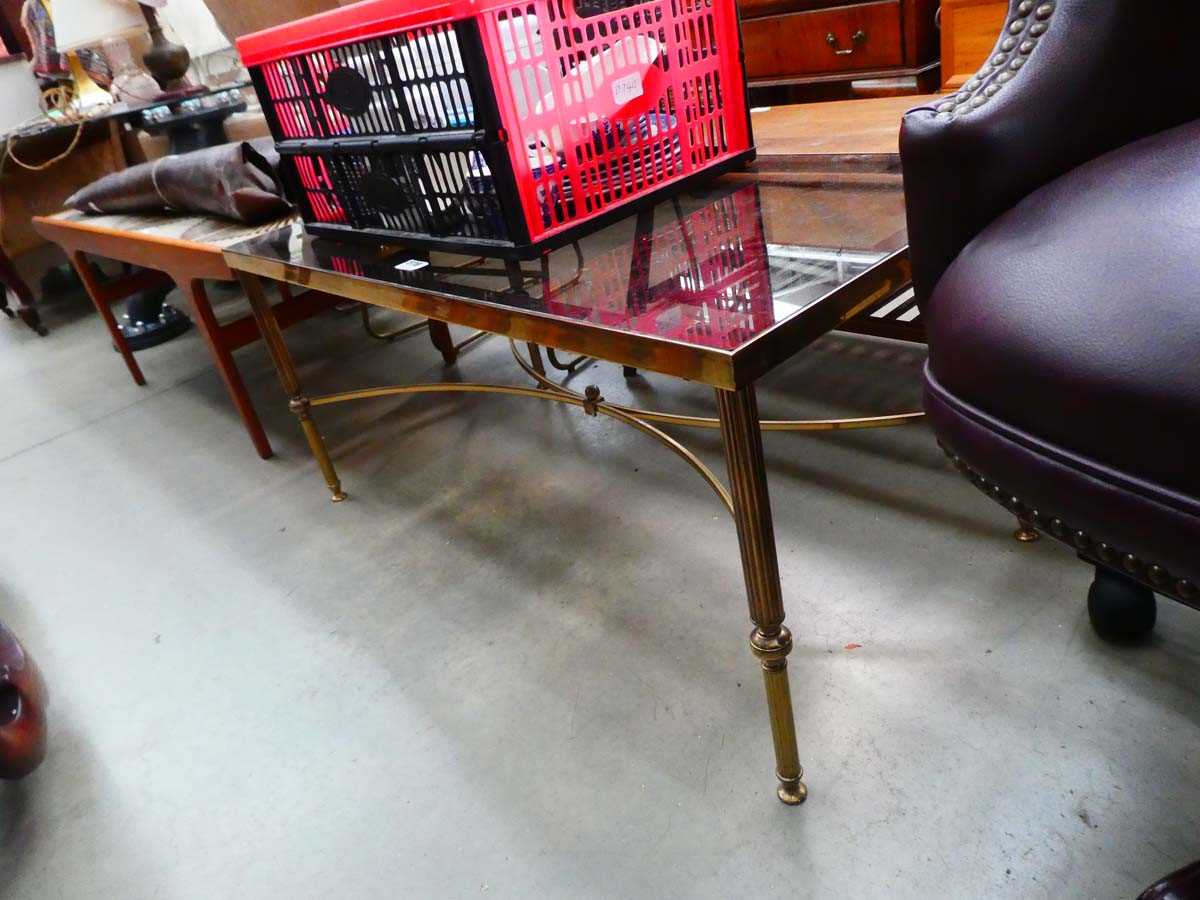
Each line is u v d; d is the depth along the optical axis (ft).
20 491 6.01
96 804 3.22
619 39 3.04
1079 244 1.53
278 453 5.80
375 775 3.10
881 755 2.76
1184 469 1.27
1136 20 1.79
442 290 2.93
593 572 3.92
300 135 3.69
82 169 10.36
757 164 3.79
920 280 2.08
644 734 3.03
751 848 2.56
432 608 3.92
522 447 5.12
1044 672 2.91
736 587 3.65
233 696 3.63
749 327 2.09
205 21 10.23
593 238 3.22
